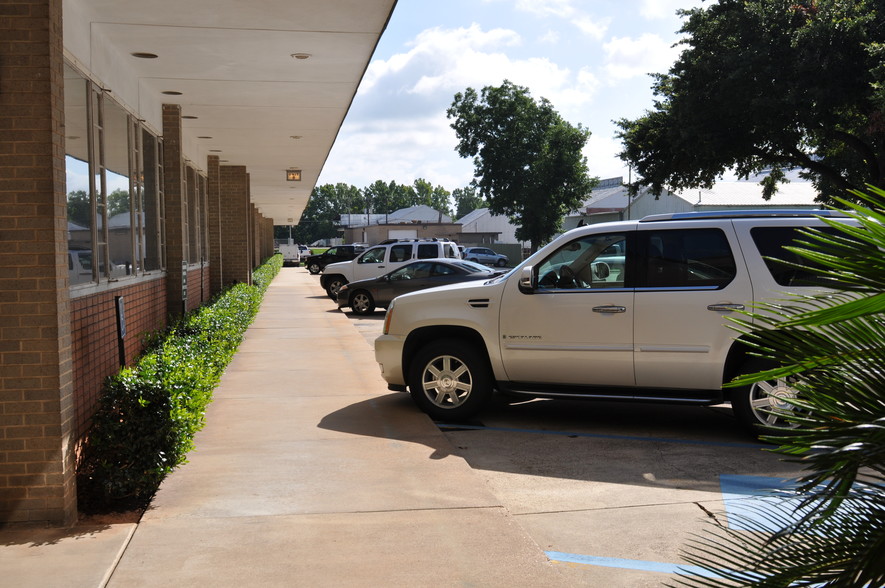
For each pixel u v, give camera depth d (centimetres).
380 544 482
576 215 7556
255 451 696
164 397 583
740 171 3117
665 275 772
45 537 492
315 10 827
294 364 1209
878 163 2786
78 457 671
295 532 501
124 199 1006
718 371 749
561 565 468
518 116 6775
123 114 1020
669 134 2989
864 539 222
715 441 763
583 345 791
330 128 1677
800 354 237
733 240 757
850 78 2595
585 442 764
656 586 436
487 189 6875
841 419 222
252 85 1209
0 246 497
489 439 779
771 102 2617
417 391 852
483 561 457
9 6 493
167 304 1347
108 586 421
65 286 522
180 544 480
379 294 2178
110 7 798
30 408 505
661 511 564
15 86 495
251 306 1834
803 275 738
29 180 497
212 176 2244
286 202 4475
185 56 1009
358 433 764
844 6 2664
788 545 242
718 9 2892
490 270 2200
